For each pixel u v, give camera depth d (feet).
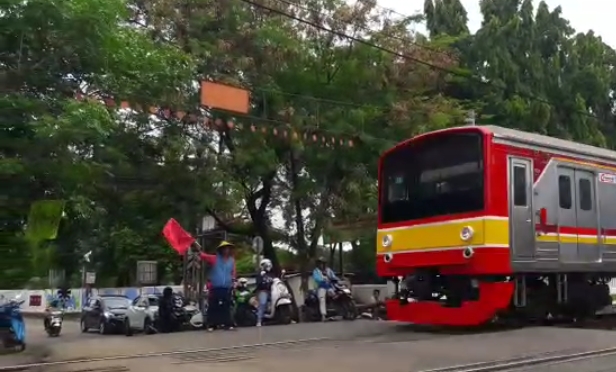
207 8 66.28
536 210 44.60
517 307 45.27
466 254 42.32
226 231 70.64
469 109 81.00
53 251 52.39
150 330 56.18
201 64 61.77
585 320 52.60
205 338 42.01
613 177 51.39
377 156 69.15
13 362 32.50
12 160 34.68
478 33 95.04
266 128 65.00
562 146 47.44
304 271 70.79
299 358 32.22
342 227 72.13
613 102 114.11
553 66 99.30
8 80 35.96
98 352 35.47
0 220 37.55
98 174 42.80
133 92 47.73
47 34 35.99
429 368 29.35
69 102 35.96
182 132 65.36
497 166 42.78
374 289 75.25
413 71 73.46
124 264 114.21
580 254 47.57
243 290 54.03
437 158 45.42
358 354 33.40
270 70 67.46
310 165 69.92
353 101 71.00
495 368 29.73
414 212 46.16
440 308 45.19
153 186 64.18
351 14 70.90
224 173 65.00
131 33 46.29
